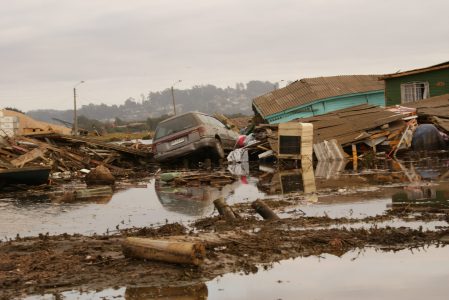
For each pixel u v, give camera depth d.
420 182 14.04
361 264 6.73
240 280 6.29
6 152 21.75
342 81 39.09
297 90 38.16
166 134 23.62
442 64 32.44
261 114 37.50
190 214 11.05
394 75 33.94
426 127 24.66
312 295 5.76
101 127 90.12
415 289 5.81
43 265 6.96
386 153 24.55
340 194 12.62
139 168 26.38
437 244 7.46
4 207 13.31
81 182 19.84
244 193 14.13
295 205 11.28
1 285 6.27
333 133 25.00
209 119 25.00
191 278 6.38
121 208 12.38
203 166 24.52
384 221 9.01
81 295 5.93
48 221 10.87
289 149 22.94
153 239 7.16
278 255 7.21
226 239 7.81
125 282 6.29
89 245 8.02
